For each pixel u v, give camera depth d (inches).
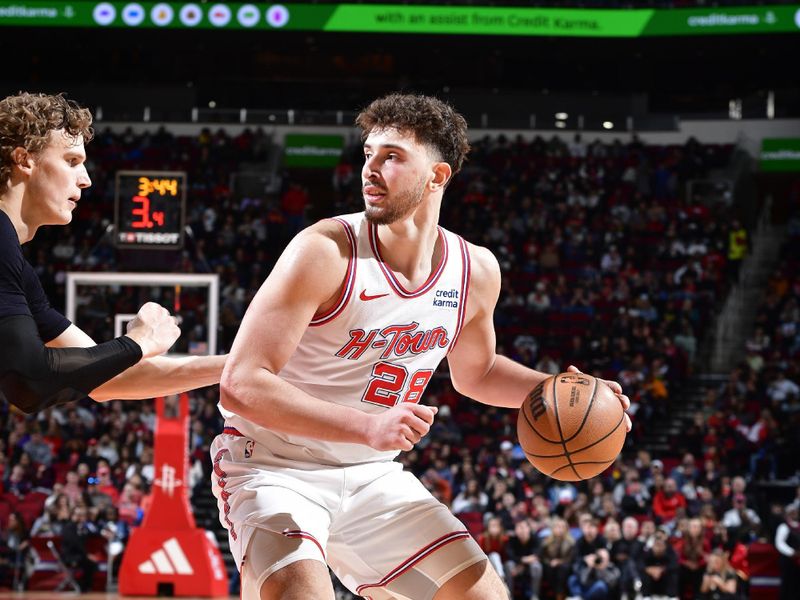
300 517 129.0
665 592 465.4
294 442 135.9
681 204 927.7
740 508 521.7
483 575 136.1
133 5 894.4
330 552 142.4
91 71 1057.5
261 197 948.6
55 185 127.0
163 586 441.4
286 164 978.1
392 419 116.5
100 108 1018.1
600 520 500.4
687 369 741.3
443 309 137.4
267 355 122.3
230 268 805.2
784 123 994.1
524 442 137.7
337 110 1063.6
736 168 968.3
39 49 1045.8
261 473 135.0
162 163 955.3
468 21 907.4
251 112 1019.3
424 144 128.4
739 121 1007.0
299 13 902.4
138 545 441.1
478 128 1023.6
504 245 868.0
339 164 977.5
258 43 940.0
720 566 472.7
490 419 664.4
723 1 896.9
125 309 478.9
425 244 134.0
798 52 953.5
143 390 140.6
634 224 901.8
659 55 985.5
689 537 481.7
